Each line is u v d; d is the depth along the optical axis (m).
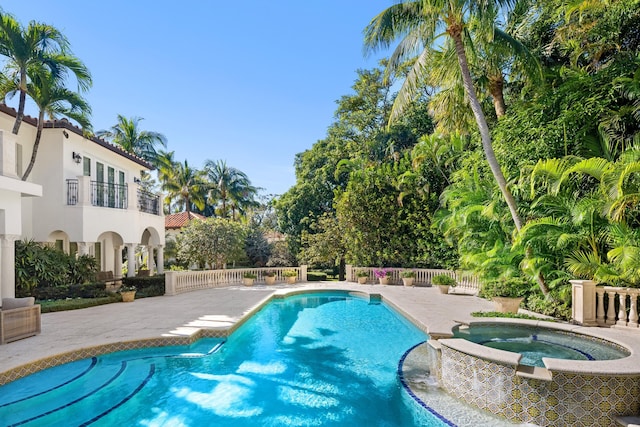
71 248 17.70
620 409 4.95
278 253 28.81
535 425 5.15
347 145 30.36
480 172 15.77
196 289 18.45
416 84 12.13
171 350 8.73
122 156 19.83
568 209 10.57
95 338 8.59
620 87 10.26
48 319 10.84
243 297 15.76
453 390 6.26
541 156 11.86
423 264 20.88
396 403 6.06
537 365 6.03
